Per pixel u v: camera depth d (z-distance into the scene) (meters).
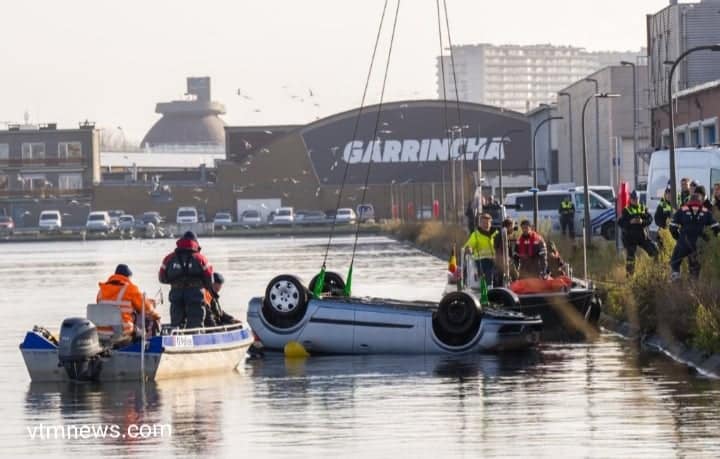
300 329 79.06
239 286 142.38
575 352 78.06
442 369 71.50
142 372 68.25
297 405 59.88
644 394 60.22
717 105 196.75
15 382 69.50
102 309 69.12
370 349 78.62
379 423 54.31
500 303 84.75
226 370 72.62
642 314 84.75
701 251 85.12
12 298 137.00
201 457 47.97
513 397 60.53
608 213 193.38
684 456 45.84
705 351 70.62
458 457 46.78
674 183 109.81
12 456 49.25
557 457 46.25
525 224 92.50
